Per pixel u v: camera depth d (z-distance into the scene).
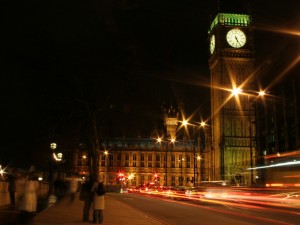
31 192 20.03
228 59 152.75
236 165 144.88
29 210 19.83
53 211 27.91
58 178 60.09
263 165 41.16
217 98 154.38
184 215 29.61
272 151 114.81
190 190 63.41
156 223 22.14
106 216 25.88
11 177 32.72
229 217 27.83
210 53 167.50
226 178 141.88
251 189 43.94
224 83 151.38
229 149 146.50
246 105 149.62
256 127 125.12
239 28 154.38
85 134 40.84
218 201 48.62
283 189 35.50
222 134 147.62
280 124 111.69
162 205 42.41
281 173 36.09
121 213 28.45
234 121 148.75
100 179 21.67
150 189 111.62
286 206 35.06
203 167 197.00
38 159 48.19
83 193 22.27
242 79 151.88
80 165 174.00
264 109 121.12
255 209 35.69
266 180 39.56
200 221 24.91
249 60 153.00
